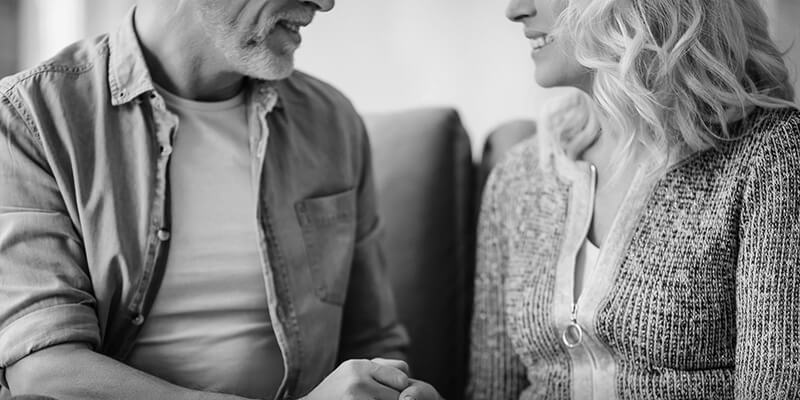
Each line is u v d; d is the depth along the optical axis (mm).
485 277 1593
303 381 1452
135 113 1375
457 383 1778
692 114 1324
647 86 1327
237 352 1400
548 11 1379
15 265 1260
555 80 1405
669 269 1302
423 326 1761
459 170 1827
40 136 1299
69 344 1250
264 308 1436
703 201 1311
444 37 2402
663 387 1309
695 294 1288
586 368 1379
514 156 1594
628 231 1344
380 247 1662
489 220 1596
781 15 1915
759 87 1390
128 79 1372
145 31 1403
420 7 2410
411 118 1854
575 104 1534
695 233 1300
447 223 1794
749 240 1265
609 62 1322
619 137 1412
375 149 1838
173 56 1396
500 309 1569
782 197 1254
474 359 1614
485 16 2377
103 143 1341
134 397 1222
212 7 1329
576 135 1505
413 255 1774
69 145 1316
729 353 1311
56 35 2398
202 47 1376
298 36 1412
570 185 1449
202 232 1403
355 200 1603
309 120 1566
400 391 1282
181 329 1389
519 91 2359
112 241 1319
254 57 1373
